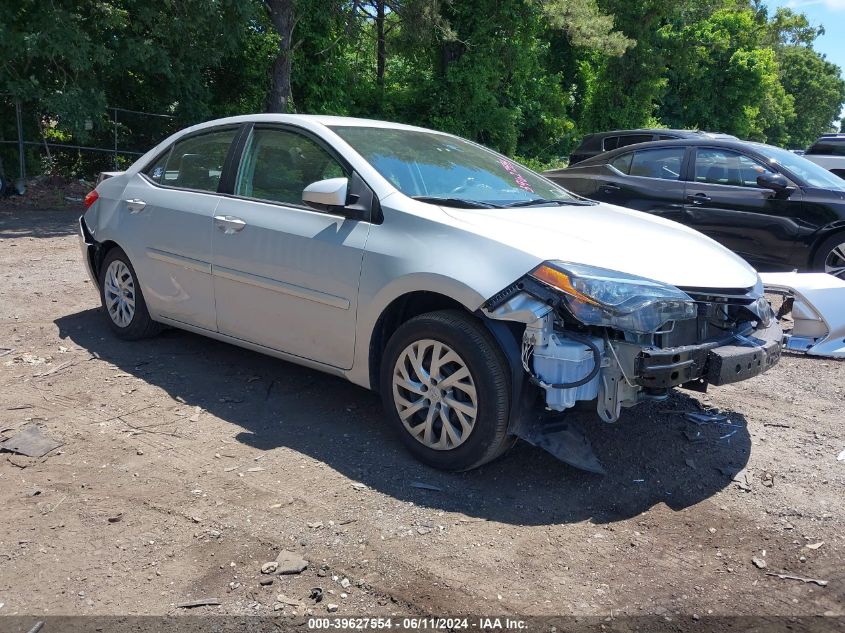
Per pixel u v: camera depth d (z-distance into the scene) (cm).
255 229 430
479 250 346
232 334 461
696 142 857
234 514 319
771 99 5638
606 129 3319
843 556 303
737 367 353
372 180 394
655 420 438
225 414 426
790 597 275
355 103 2464
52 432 395
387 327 388
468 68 2441
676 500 347
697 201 821
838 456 396
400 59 2706
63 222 1180
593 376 326
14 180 1473
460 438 350
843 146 1530
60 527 306
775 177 758
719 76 3838
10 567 279
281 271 415
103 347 530
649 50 3238
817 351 564
